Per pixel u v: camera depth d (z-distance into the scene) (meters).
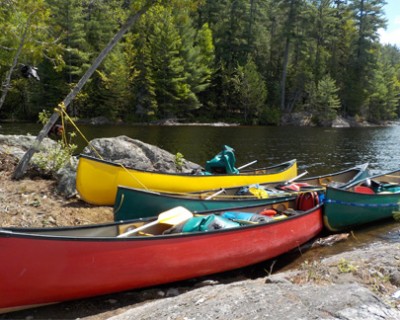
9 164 9.98
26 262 4.62
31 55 11.75
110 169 8.96
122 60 42.56
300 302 4.06
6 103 40.09
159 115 45.78
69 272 4.90
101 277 5.12
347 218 8.89
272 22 60.66
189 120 47.19
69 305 5.17
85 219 7.98
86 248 4.95
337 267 5.26
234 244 6.27
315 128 44.75
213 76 50.88
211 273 6.14
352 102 56.53
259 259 6.74
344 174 12.25
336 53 59.00
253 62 52.16
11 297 4.65
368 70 57.00
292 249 7.72
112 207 9.07
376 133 38.50
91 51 41.25
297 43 55.34
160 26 44.28
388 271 5.09
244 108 49.50
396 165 19.31
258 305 4.03
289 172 12.81
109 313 4.99
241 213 7.35
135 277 5.37
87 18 43.41
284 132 37.00
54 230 5.44
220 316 3.88
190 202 7.91
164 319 3.99
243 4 52.84
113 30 44.75
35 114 40.81
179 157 12.73
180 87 45.16
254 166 18.28
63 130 9.70
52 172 9.70
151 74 44.09
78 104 41.69
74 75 41.31
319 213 8.35
